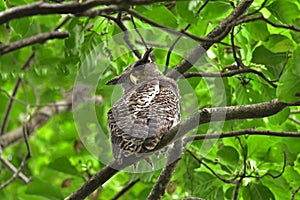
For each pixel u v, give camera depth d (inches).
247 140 496.1
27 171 652.1
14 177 555.8
